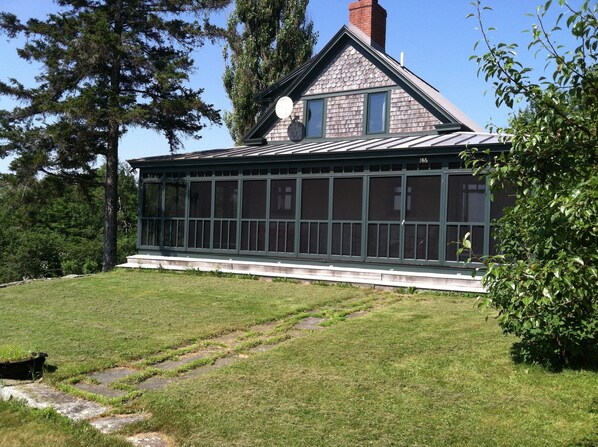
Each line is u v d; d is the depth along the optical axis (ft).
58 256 116.26
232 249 52.95
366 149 44.45
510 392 20.24
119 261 115.44
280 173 50.34
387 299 39.34
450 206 41.75
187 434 17.57
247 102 92.38
